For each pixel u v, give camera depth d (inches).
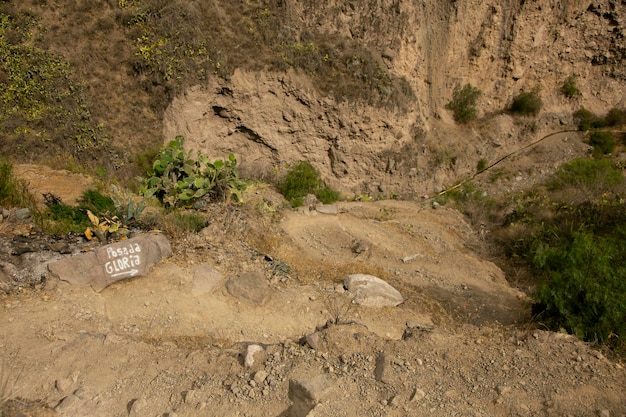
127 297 253.0
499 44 710.5
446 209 553.0
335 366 207.6
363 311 278.2
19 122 423.2
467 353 219.5
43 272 248.8
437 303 315.0
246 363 205.5
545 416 181.2
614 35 727.7
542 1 699.4
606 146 708.0
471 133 694.5
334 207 477.1
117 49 470.0
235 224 339.9
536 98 726.5
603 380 200.1
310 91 545.6
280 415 180.9
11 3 441.4
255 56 523.2
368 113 572.1
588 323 244.4
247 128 535.5
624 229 400.5
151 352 214.5
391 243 420.2
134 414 181.8
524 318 284.7
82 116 448.5
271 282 287.3
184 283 264.7
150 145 473.7
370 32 600.4
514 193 631.2
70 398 183.2
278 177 539.8
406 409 183.3
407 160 610.5
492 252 447.5
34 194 322.7
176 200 361.7
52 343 210.7
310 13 574.6
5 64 426.3
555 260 311.6
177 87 481.4
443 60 690.2
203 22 504.4
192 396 188.2
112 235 289.1
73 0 463.2
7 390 183.8
